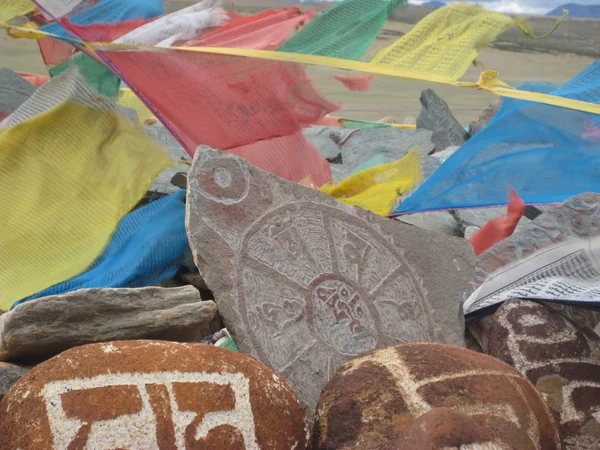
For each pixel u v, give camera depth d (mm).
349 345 979
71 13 1101
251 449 735
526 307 1003
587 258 1114
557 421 923
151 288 895
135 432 713
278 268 982
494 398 793
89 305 865
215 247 958
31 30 1112
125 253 1087
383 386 806
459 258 1088
